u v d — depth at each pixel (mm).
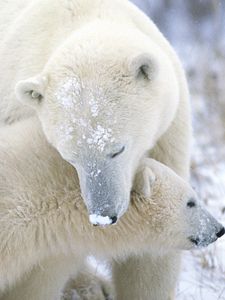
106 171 8438
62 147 8648
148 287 10664
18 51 10125
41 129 9578
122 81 8773
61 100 8656
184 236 9812
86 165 8453
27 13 10445
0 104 10164
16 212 9070
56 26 9891
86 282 11898
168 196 9586
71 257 9883
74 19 9844
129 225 9516
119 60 8852
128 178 8812
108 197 8359
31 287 9859
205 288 11328
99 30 9344
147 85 9000
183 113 9930
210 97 17641
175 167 10102
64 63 8891
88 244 9531
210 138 16172
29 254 9234
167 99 9305
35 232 9180
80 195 9258
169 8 26922
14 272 9273
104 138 8445
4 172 9141
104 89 8617
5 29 10859
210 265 11773
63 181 9281
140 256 10312
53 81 8859
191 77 19703
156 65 8891
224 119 16484
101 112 8516
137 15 10117
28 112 9836
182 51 23391
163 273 10570
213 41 22438
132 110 8727
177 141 9930
